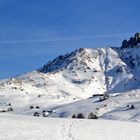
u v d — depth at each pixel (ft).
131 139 170.91
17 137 152.35
